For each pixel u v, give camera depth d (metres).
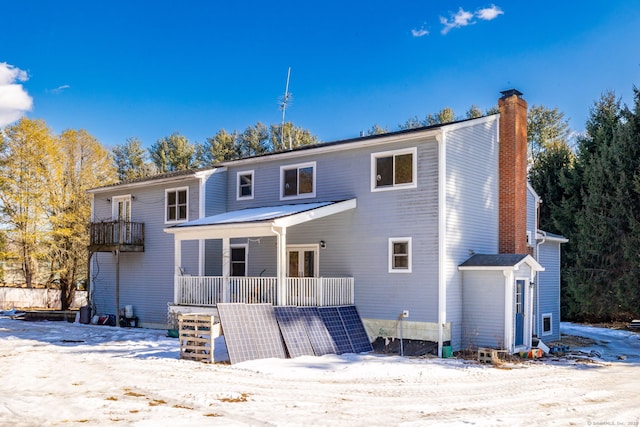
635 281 29.72
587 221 32.12
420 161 19.25
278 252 18.39
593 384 13.30
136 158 63.50
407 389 12.27
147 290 26.58
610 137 34.41
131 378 12.69
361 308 20.22
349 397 11.26
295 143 58.56
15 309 36.44
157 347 18.52
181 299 21.25
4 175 35.38
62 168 36.47
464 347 19.00
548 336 24.17
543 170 37.78
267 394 11.34
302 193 22.56
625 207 30.75
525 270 19.45
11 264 38.56
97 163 38.69
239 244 24.05
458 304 19.12
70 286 36.91
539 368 15.95
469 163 20.09
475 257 19.55
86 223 36.44
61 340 20.48
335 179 21.47
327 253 21.30
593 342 24.14
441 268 18.45
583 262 32.31
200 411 9.64
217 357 16.12
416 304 18.94
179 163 61.50
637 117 31.50
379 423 9.10
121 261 27.95
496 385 12.95
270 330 16.81
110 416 9.14
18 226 35.34
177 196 25.67
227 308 16.05
